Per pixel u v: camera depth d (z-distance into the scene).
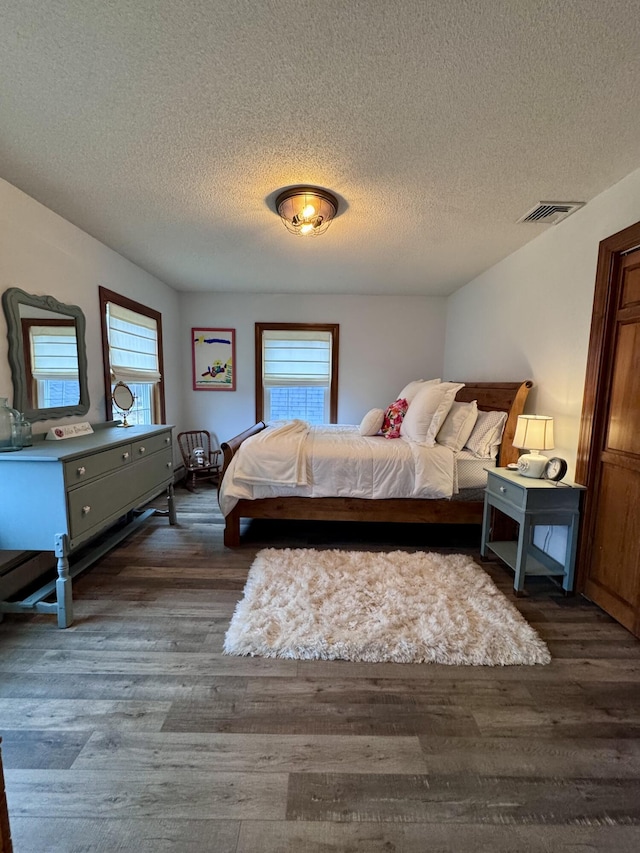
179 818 1.05
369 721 1.36
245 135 1.64
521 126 1.56
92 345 2.85
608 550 2.01
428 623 1.84
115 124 1.58
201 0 1.05
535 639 1.76
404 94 1.39
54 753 1.22
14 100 1.43
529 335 2.85
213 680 1.53
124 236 2.82
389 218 2.47
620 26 1.11
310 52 1.21
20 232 2.15
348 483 2.74
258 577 2.25
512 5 1.06
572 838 1.02
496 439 2.83
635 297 1.88
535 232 2.66
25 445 2.03
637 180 1.88
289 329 4.69
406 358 4.76
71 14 1.10
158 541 2.85
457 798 1.11
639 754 1.25
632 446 1.87
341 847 0.99
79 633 1.80
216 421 4.80
